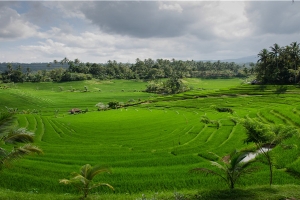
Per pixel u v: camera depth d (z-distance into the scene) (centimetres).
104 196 2456
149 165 3922
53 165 3853
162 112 11012
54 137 6819
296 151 3834
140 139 6334
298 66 13925
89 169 2356
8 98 16288
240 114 7781
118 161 4159
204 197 2227
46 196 2403
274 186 2512
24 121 9050
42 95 19000
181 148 4859
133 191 2933
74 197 2355
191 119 8556
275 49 14400
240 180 2984
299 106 7094
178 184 3044
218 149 4525
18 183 3127
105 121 9506
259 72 15250
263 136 2578
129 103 14988
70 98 18038
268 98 10319
